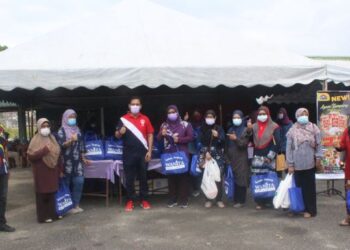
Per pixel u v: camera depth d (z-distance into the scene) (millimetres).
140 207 7500
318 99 8039
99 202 8008
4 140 6070
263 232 5855
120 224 6438
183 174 7312
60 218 6844
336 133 8016
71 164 6938
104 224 6461
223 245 5340
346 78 8141
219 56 8086
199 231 5969
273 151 6891
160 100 11047
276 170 7184
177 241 5551
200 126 7445
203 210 7188
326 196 8188
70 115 6867
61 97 11109
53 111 12227
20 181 11625
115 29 8906
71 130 6922
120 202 7785
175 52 8047
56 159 6547
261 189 6910
